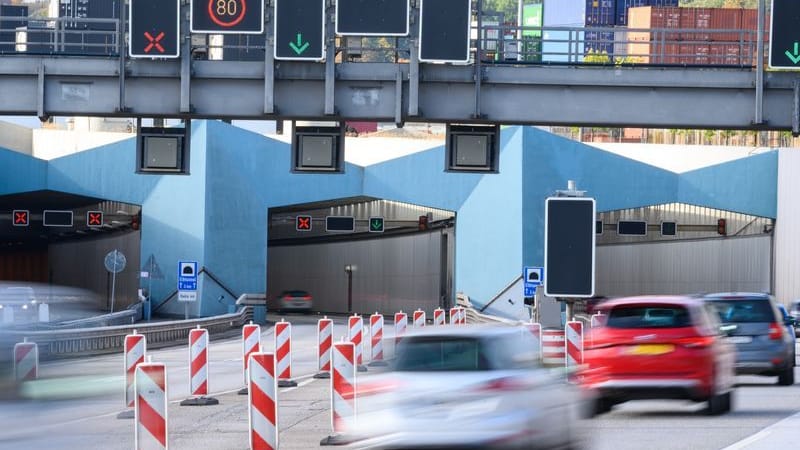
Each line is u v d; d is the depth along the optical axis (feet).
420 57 283.59
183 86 288.71
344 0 283.38
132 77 291.79
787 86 286.87
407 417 137.69
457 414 136.56
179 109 291.58
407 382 138.51
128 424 188.85
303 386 273.95
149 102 293.02
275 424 153.58
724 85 289.94
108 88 293.02
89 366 97.71
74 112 293.23
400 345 142.51
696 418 209.56
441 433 136.56
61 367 93.04
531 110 292.81
